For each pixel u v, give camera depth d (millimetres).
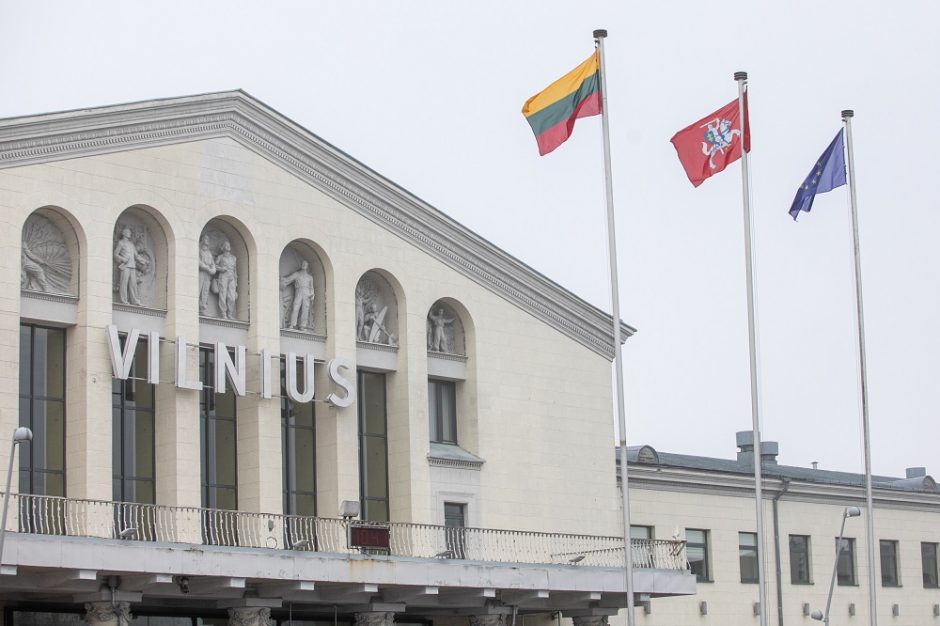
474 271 51094
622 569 48938
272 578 40656
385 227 48656
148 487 42875
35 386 41250
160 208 43156
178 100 43500
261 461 44156
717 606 58938
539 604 49312
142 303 43062
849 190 45031
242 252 45438
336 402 46125
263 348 44656
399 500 48156
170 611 42938
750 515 61188
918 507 69188
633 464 56344
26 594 39969
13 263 40062
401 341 48844
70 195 41375
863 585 65312
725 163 41500
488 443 50531
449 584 44406
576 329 54031
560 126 40219
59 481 41156
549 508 51812
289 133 46125
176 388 42625
